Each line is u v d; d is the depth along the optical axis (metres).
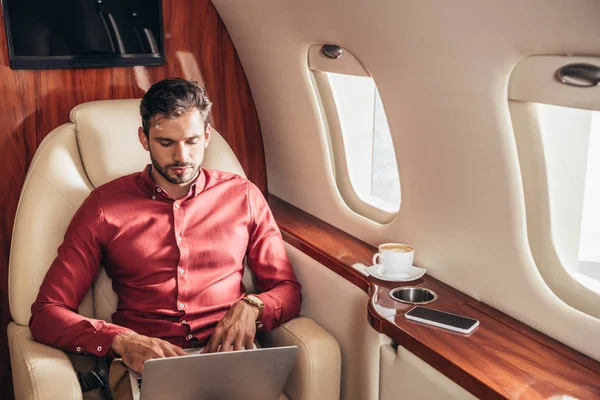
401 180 1.79
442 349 1.38
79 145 1.92
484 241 1.55
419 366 1.45
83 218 1.79
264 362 1.48
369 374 1.67
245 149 2.51
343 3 1.57
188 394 1.49
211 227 1.87
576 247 1.42
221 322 1.73
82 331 1.64
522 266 1.45
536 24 1.15
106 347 1.63
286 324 1.82
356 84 2.10
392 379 1.55
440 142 1.56
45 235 1.80
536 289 1.43
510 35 1.21
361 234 2.03
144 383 1.42
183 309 1.80
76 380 1.56
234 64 2.41
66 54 2.12
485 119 1.39
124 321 1.82
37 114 2.15
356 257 1.89
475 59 1.32
